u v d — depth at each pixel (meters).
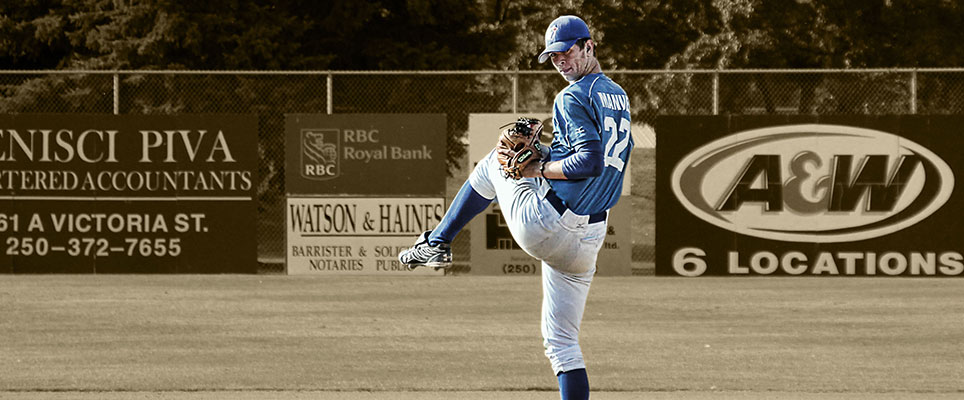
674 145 51.16
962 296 46.91
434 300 45.81
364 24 78.25
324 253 51.97
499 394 26.70
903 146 49.91
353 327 38.38
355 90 71.12
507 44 80.75
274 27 71.62
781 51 91.81
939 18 95.31
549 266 19.22
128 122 52.16
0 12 79.44
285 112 69.75
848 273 50.44
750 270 50.94
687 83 85.31
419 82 71.38
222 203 52.34
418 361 31.56
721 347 34.09
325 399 26.09
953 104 87.56
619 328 38.19
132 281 52.16
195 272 52.47
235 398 26.22
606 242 51.56
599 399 26.03
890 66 94.00
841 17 93.94
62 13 78.62
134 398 26.19
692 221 51.22
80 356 32.41
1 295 47.09
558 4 102.00
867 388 27.48
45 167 52.09
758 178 50.81
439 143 51.75
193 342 35.09
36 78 76.88
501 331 37.47
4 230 52.12
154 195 52.28
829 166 50.31
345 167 51.91
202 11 72.19
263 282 52.00
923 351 33.41
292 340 35.53
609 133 17.91
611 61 95.81
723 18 96.19
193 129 52.25
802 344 34.72
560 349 19.38
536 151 17.98
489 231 52.31
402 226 51.97
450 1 76.81
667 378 28.86
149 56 71.25
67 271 52.28
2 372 29.62
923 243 50.00
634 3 100.00
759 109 89.75
